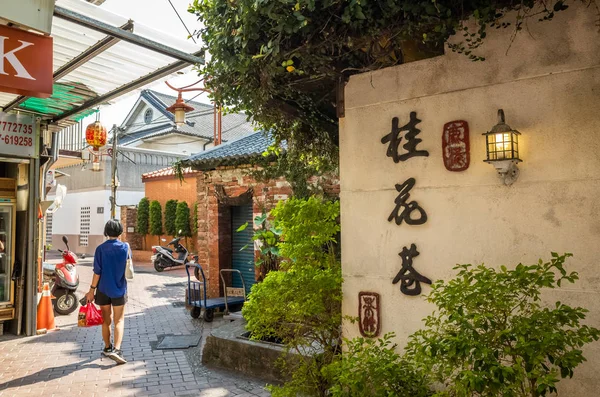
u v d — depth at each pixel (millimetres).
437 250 3354
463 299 2424
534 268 2459
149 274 15328
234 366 5516
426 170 3439
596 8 2875
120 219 20203
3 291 7195
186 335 7199
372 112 3730
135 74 5512
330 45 3375
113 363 5816
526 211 3021
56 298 8625
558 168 2934
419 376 2779
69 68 5031
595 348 2773
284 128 4965
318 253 4328
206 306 8086
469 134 3264
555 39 2990
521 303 2547
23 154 7023
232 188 9273
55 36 4398
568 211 2891
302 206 4242
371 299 3643
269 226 8359
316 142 5145
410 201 3490
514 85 3111
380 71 3709
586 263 2820
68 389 4953
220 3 3496
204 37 3791
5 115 6855
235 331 5961
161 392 4871
